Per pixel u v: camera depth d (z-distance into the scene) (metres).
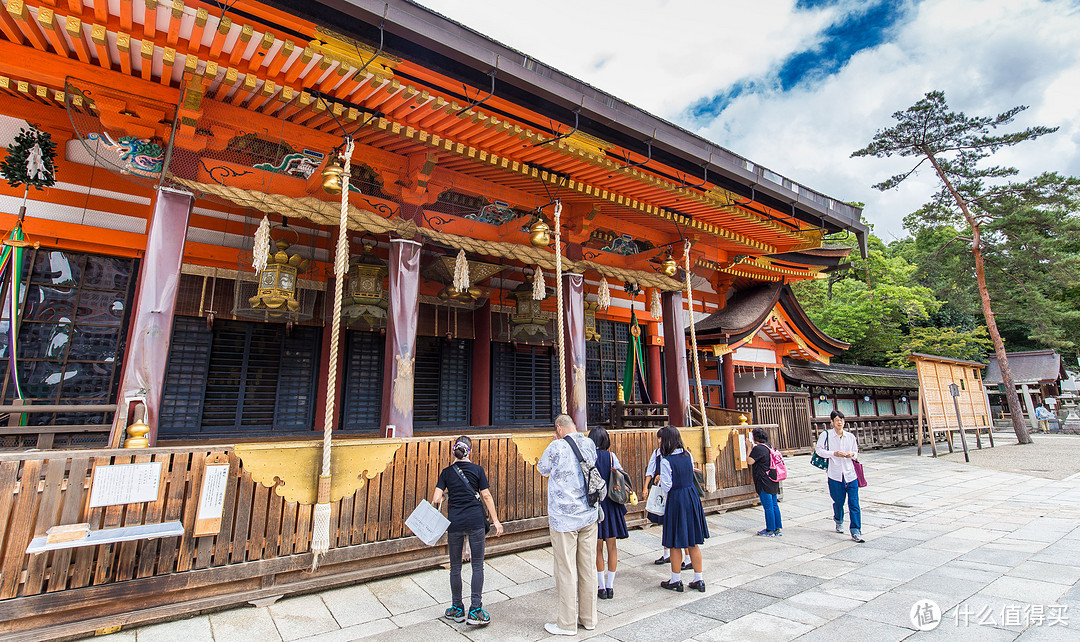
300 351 7.89
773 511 7.08
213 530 4.16
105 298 6.57
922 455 16.12
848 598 4.49
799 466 13.64
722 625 3.99
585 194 7.91
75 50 4.59
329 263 7.88
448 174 7.21
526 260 7.38
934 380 16.28
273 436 7.33
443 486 4.38
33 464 3.63
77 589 3.63
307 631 3.95
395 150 6.70
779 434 15.30
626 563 5.91
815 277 14.09
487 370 9.84
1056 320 26.08
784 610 4.26
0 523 3.48
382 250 8.46
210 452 4.29
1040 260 21.69
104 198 6.60
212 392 7.12
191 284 7.05
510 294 9.48
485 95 5.67
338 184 5.00
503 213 8.05
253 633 3.88
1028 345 32.66
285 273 6.39
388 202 6.65
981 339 28.28
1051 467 13.32
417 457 5.48
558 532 4.03
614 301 12.27
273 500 4.56
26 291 6.11
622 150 6.97
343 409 8.08
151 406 4.51
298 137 5.90
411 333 6.02
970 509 8.52
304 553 4.66
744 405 14.98
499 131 5.92
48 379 6.11
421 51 4.96
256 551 4.41
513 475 6.21
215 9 4.07
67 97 4.84
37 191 6.23
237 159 5.92
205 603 4.13
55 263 6.34
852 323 25.56
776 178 8.55
